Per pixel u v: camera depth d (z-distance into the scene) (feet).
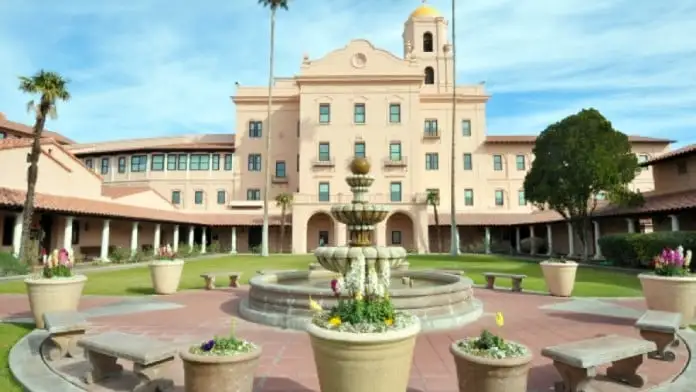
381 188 144.97
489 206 153.79
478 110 157.58
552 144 94.89
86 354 18.31
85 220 103.30
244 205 150.00
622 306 36.55
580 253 112.47
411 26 182.19
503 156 156.25
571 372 16.12
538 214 135.54
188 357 14.15
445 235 148.56
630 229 88.58
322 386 13.75
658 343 21.29
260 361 20.95
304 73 148.87
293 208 135.74
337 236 136.98
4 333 26.43
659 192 91.86
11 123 142.00
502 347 14.61
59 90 73.00
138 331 27.27
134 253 97.71
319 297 27.78
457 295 30.14
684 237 63.77
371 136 147.02
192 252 118.62
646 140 152.15
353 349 12.91
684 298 27.58
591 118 91.40
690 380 18.28
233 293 44.80
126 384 17.76
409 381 18.40
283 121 158.30
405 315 15.30
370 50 149.48
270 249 148.66
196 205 153.58
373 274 16.46
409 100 147.84
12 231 84.48
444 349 23.20
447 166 155.12
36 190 84.89
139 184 154.71
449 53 177.78
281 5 130.93
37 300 26.81
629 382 17.76
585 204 92.99
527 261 95.71
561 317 31.89
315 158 146.41
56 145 91.50
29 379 18.33
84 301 39.19
